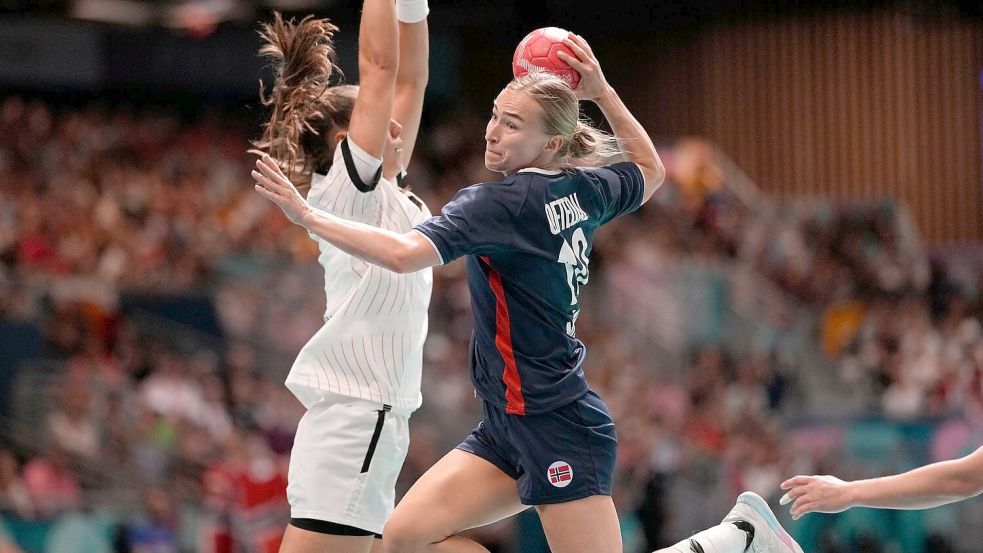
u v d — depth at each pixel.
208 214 37.44
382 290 8.91
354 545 8.91
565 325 8.46
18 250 32.53
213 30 44.69
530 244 8.10
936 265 44.41
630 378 34.41
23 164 37.38
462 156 48.44
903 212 46.47
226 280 34.31
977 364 37.00
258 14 41.56
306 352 9.02
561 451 8.38
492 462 8.67
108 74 43.94
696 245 42.97
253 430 28.86
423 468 27.58
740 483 28.58
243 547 18.28
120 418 27.20
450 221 7.89
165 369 28.98
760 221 45.88
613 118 9.02
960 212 48.31
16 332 28.80
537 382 8.35
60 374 28.59
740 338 39.75
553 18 48.72
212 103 47.03
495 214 8.00
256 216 37.88
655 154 9.13
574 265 8.37
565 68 8.71
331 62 9.41
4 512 21.53
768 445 30.72
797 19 49.50
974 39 48.47
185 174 40.00
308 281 35.31
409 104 9.65
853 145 48.72
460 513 8.60
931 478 8.28
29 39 42.69
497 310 8.34
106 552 21.86
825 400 37.06
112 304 30.75
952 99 48.34
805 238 45.41
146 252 33.97
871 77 48.50
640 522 26.98
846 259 44.53
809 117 49.44
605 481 8.48
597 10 48.41
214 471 24.36
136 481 25.23
